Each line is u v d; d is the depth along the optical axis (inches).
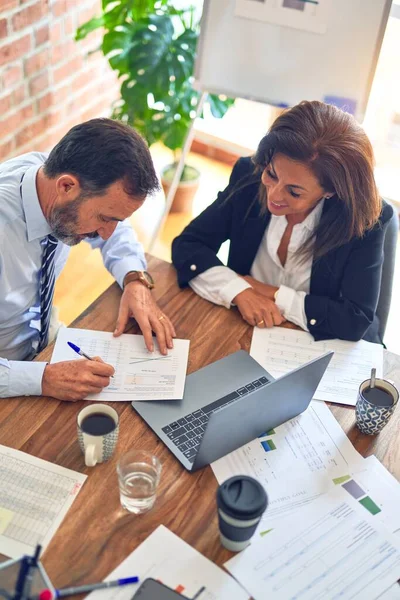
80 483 50.8
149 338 62.4
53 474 51.2
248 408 50.8
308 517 50.7
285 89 93.5
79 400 56.9
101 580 45.5
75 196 57.7
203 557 47.4
